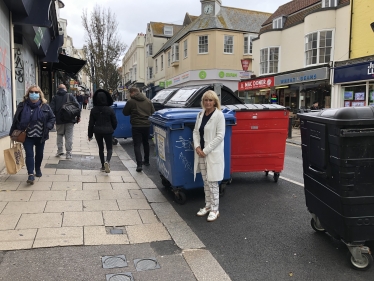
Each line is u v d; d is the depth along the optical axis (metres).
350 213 3.24
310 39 18.34
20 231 3.89
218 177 4.52
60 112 7.72
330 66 16.39
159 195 5.62
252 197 5.73
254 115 6.25
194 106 8.98
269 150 6.40
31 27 9.05
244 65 24.30
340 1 17.30
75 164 7.46
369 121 3.05
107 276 3.12
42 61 14.02
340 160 3.18
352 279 3.21
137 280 3.09
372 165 3.18
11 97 7.58
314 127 3.69
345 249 3.82
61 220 4.28
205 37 29.25
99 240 3.83
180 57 32.38
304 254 3.70
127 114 7.30
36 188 5.48
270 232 4.28
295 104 20.86
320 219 3.88
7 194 5.10
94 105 6.72
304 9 20.22
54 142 10.53
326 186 3.58
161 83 38.12
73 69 18.05
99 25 32.47
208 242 3.97
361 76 14.42
